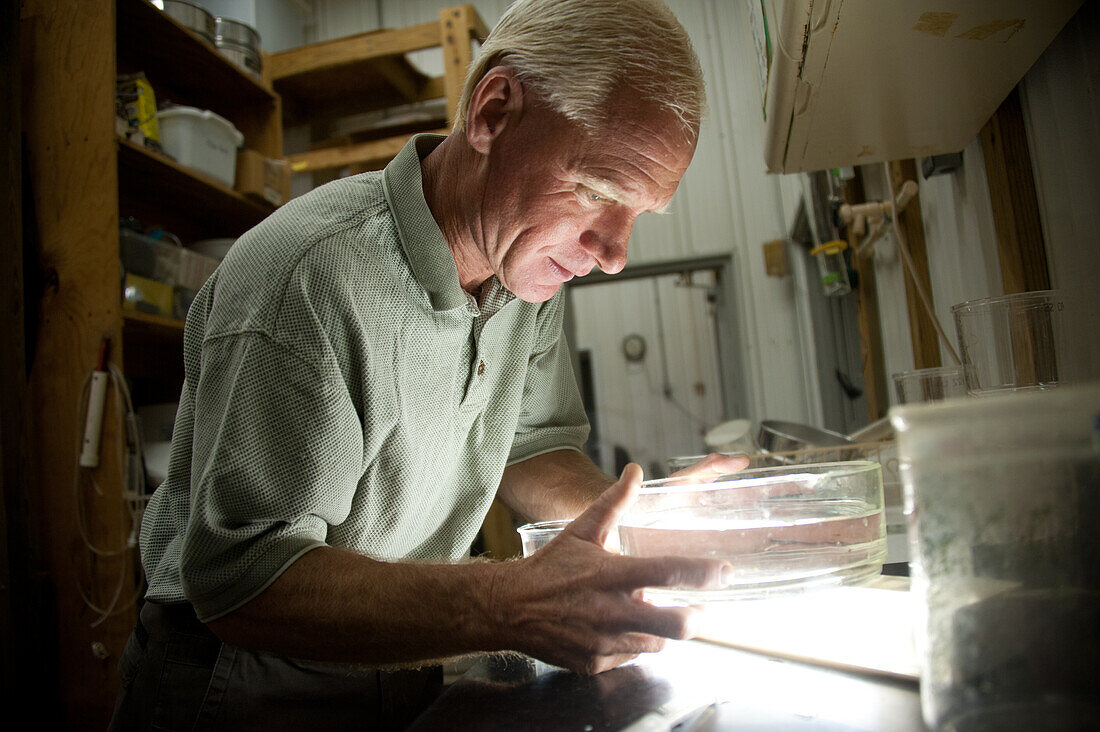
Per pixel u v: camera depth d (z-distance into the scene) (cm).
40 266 180
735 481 58
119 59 233
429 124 323
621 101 67
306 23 457
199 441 70
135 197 231
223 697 78
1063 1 73
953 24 77
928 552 36
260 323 68
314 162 307
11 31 171
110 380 176
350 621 59
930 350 156
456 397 89
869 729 44
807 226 335
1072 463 32
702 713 49
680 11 436
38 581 167
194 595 64
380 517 80
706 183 427
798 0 74
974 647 34
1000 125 101
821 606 63
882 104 99
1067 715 32
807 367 387
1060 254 92
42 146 183
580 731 47
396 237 78
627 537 59
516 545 287
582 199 72
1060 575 32
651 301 503
